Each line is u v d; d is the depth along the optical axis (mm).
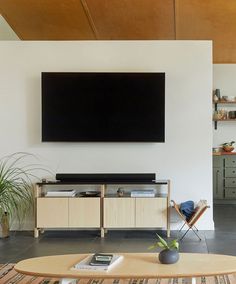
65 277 2348
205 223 5203
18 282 3217
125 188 5234
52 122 5113
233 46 6945
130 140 5090
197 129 5211
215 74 7910
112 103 5094
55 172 5266
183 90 5227
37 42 5297
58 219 4895
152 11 5621
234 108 7902
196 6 5414
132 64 5262
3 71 5297
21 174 5277
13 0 5383
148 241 4668
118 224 4859
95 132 5109
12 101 5289
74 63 5293
